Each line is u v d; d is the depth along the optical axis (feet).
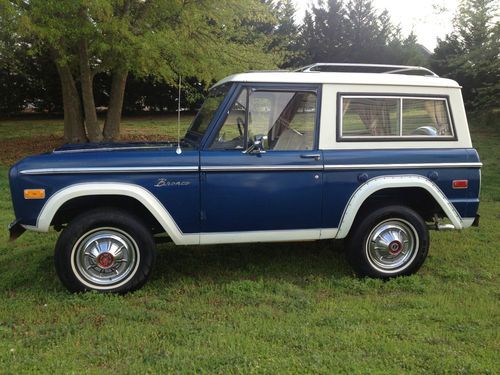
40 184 13.74
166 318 12.89
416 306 13.80
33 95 79.71
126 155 14.30
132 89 83.56
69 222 15.16
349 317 13.01
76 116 49.14
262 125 15.16
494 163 41.78
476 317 13.07
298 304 13.87
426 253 16.19
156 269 16.71
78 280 14.15
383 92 15.67
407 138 15.85
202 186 14.55
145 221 15.42
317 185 15.16
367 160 15.40
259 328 12.28
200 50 42.32
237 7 42.09
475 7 56.29
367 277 15.84
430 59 96.78
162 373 10.28
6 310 13.32
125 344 11.46
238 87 14.96
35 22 31.65
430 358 10.90
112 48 35.53
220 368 10.43
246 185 14.75
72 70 50.62
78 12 32.71
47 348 11.30
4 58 55.42
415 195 16.66
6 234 20.83
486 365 10.61
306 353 11.10
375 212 15.75
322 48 113.39
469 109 82.74
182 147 15.57
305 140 15.38
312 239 15.53
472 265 17.46
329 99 15.35
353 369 10.42
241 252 18.48
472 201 16.24
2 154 45.68
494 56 58.39
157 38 35.65
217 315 13.15
